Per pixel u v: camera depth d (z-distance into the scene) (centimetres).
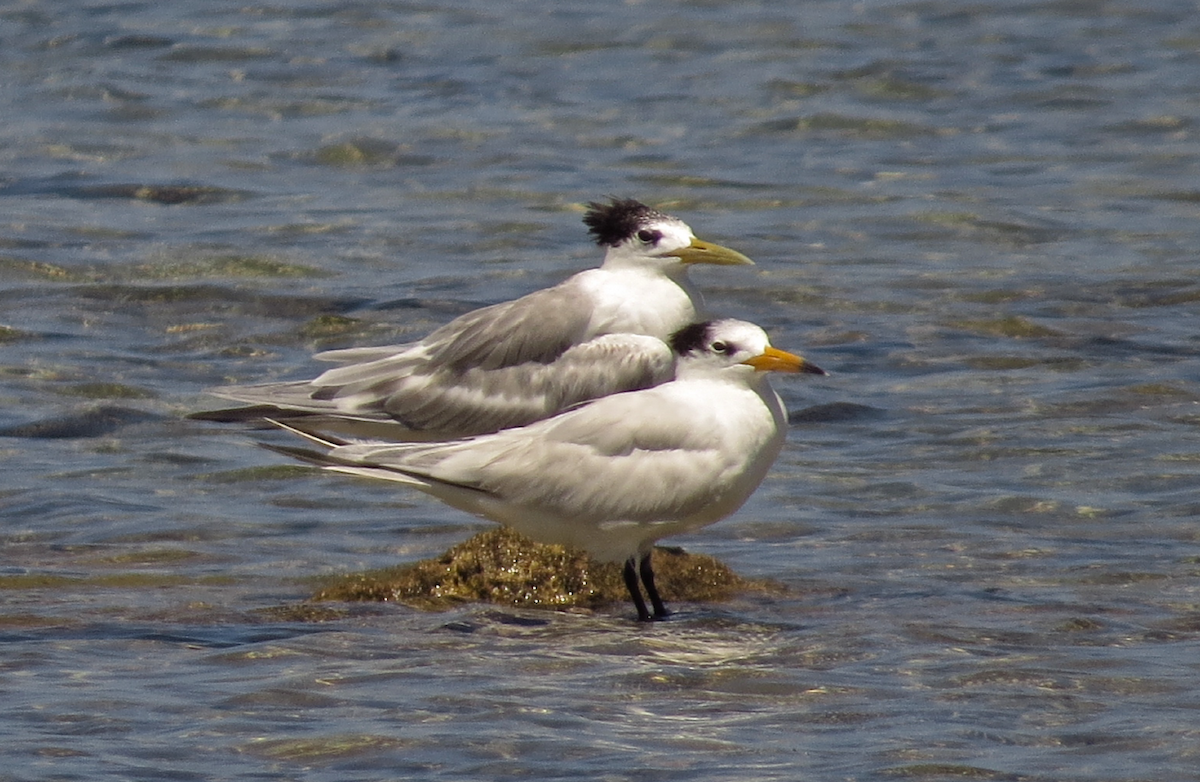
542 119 2869
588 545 1195
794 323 1966
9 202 2384
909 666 1047
